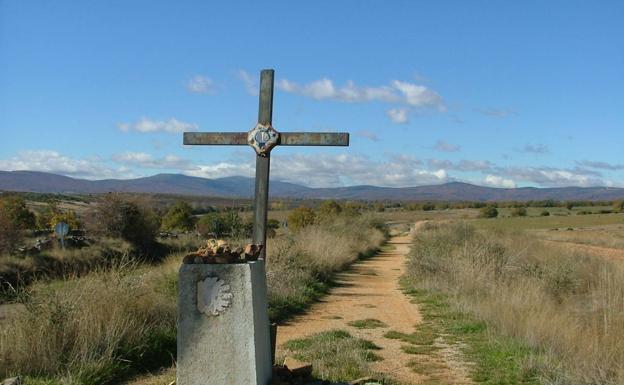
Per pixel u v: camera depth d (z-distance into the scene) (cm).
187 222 4256
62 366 718
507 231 3306
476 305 1205
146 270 1255
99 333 766
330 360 802
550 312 1003
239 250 593
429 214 9438
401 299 1473
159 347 821
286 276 1462
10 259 1973
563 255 2028
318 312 1267
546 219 7738
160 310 914
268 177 702
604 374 696
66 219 3553
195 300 545
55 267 2016
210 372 538
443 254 1986
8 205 3406
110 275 935
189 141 718
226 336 538
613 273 1388
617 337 832
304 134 691
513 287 1286
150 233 2994
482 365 826
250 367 534
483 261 1627
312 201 6022
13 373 687
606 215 8644
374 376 739
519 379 750
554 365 765
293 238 2183
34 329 740
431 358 870
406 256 2820
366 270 2198
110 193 2983
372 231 4122
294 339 970
